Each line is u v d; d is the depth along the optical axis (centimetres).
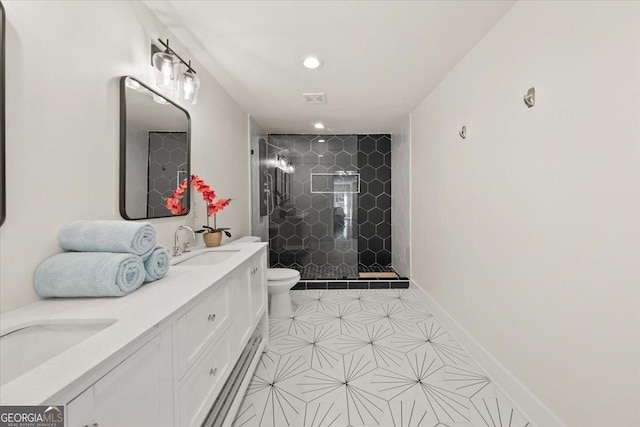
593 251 105
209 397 108
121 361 64
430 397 155
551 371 126
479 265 184
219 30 167
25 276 86
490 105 170
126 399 66
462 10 151
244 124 315
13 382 50
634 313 92
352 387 165
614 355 98
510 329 154
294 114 330
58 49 96
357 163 438
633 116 91
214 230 199
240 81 236
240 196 298
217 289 118
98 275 87
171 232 165
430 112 267
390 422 138
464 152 202
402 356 197
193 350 97
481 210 181
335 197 440
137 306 84
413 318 260
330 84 245
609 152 99
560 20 118
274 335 229
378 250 441
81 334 77
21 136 85
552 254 124
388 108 311
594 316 105
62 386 49
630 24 92
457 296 216
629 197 93
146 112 141
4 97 78
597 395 105
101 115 115
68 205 100
